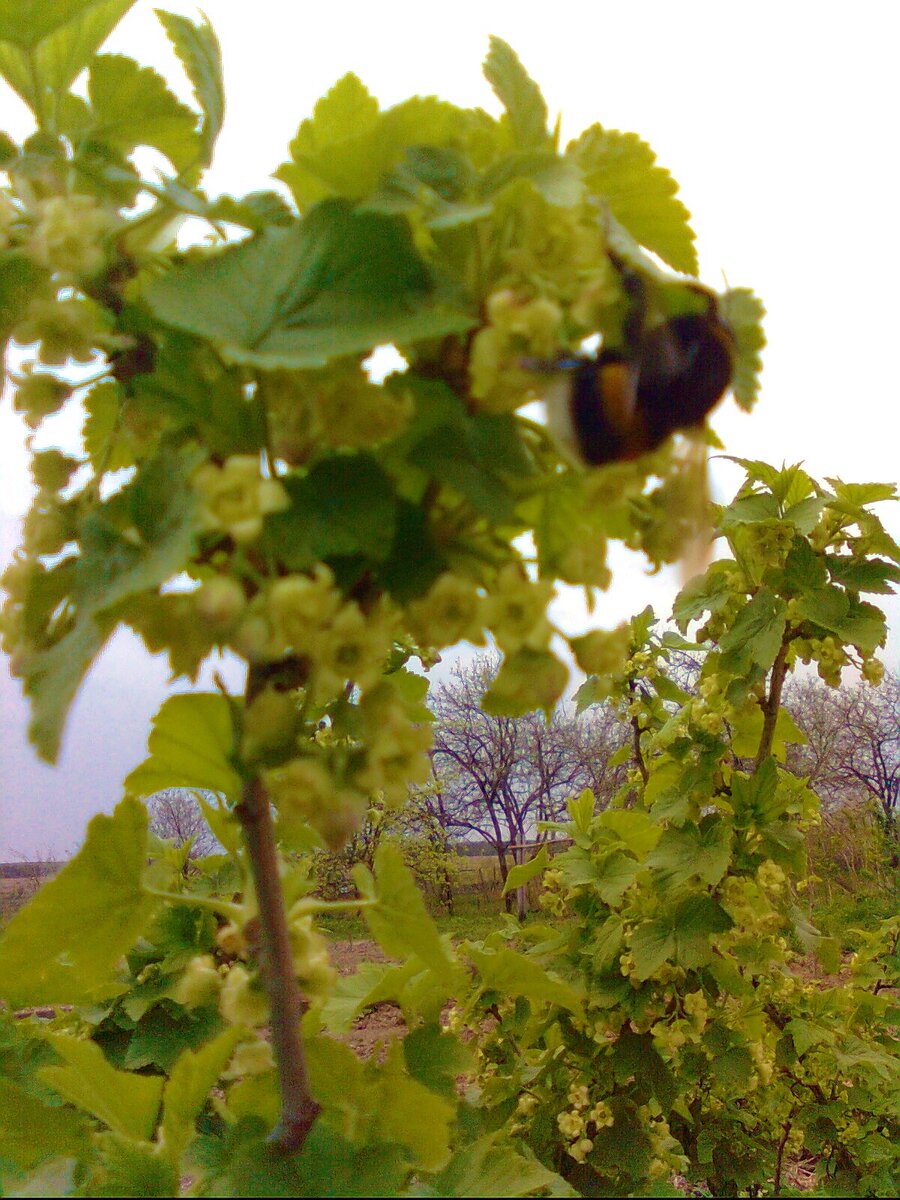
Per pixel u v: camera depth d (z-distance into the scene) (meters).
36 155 0.15
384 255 0.12
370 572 0.13
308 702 0.14
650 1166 0.38
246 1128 0.15
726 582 0.40
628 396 0.11
